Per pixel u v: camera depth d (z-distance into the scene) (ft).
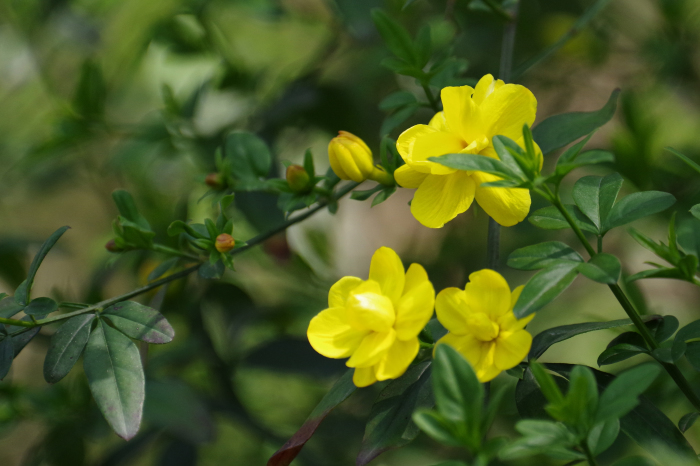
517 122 2.49
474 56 3.72
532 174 2.40
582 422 2.33
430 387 2.50
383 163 2.65
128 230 2.69
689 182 3.00
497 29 3.75
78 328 2.56
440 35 3.04
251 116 3.68
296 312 3.51
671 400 2.79
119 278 3.84
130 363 2.53
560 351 3.90
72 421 3.09
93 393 2.51
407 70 2.69
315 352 3.07
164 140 3.50
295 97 3.57
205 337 3.34
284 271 3.58
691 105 3.71
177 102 3.65
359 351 2.46
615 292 2.47
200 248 2.67
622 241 3.62
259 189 2.80
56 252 3.82
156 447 3.60
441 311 2.45
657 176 3.02
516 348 2.43
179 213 3.20
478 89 2.52
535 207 3.14
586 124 2.68
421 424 2.32
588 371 2.34
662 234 3.47
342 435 3.24
